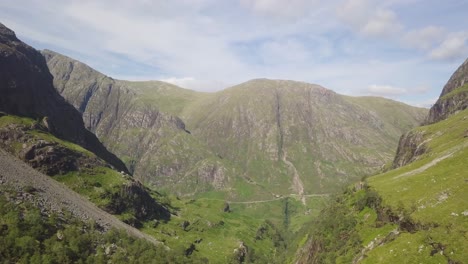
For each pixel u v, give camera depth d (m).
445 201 137.62
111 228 182.50
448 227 121.69
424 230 128.25
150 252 170.38
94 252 148.50
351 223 183.38
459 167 163.50
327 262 164.88
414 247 123.44
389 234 143.75
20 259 122.69
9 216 136.00
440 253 114.00
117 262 145.88
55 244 134.88
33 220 140.00
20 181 177.50
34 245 129.25
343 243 173.62
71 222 162.12
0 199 145.25
